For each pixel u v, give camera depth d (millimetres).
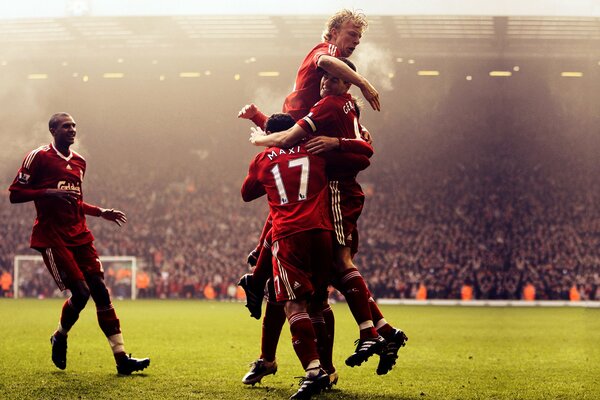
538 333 15023
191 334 13852
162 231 41875
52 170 7625
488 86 43281
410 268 36781
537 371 8414
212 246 40156
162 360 9156
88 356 9391
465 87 43344
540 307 30031
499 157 45000
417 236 40250
